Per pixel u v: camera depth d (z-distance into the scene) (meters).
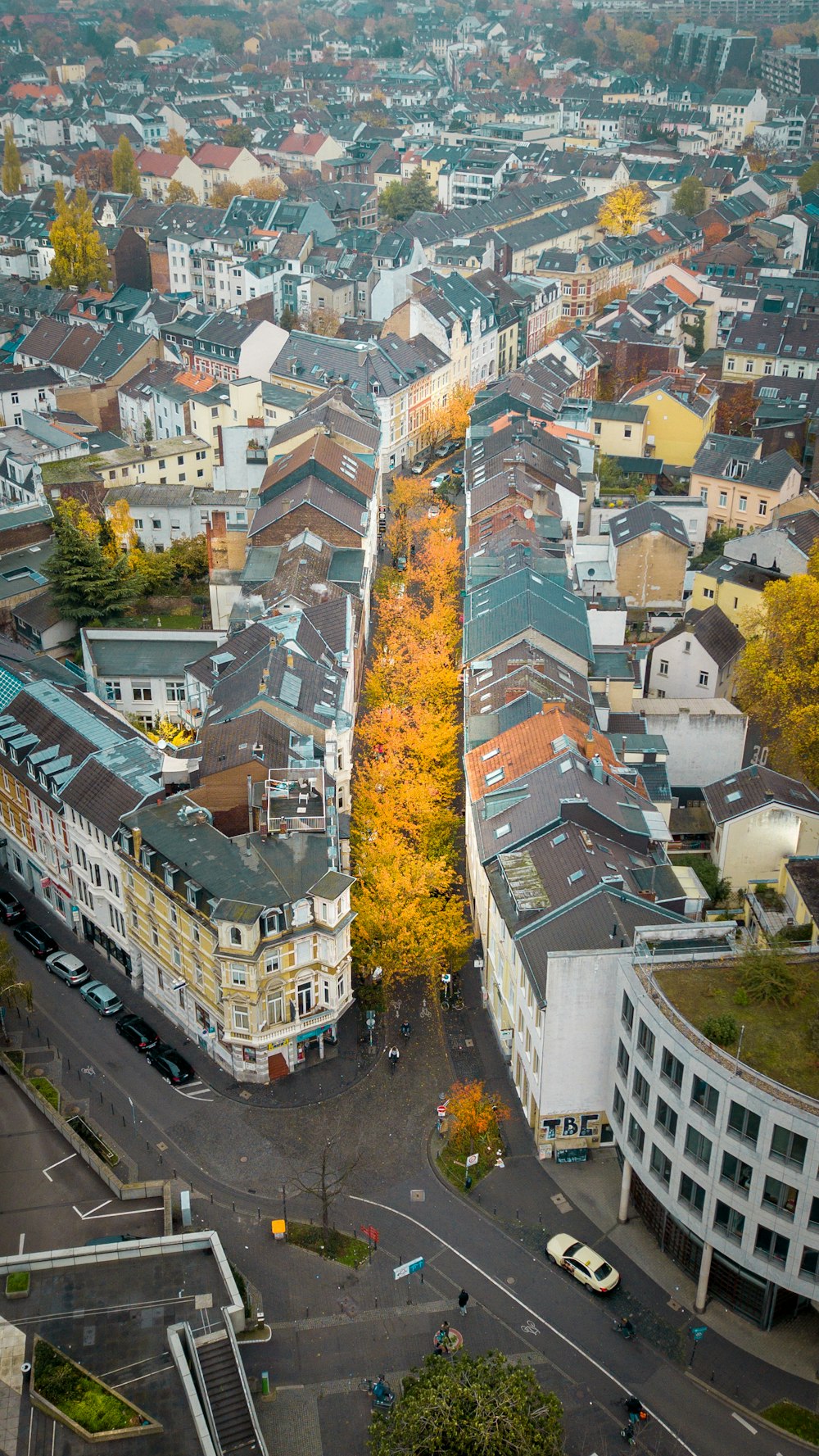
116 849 112.94
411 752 136.12
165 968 112.75
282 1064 108.81
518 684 133.62
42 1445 73.00
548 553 168.25
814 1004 86.50
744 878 125.69
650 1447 80.56
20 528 175.38
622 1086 93.44
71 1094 106.88
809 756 136.00
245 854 107.06
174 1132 103.38
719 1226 84.94
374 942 114.50
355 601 160.12
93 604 159.50
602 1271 90.88
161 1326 80.88
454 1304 89.94
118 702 150.12
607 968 92.44
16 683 139.25
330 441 187.38
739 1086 79.31
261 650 136.62
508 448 191.25
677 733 139.62
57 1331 80.44
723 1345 87.31
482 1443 70.81
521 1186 99.38
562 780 114.00
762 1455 80.19
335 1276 91.88
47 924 129.12
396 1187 99.00
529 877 105.81
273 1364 85.62
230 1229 95.06
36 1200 94.94
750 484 197.38
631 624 176.50
